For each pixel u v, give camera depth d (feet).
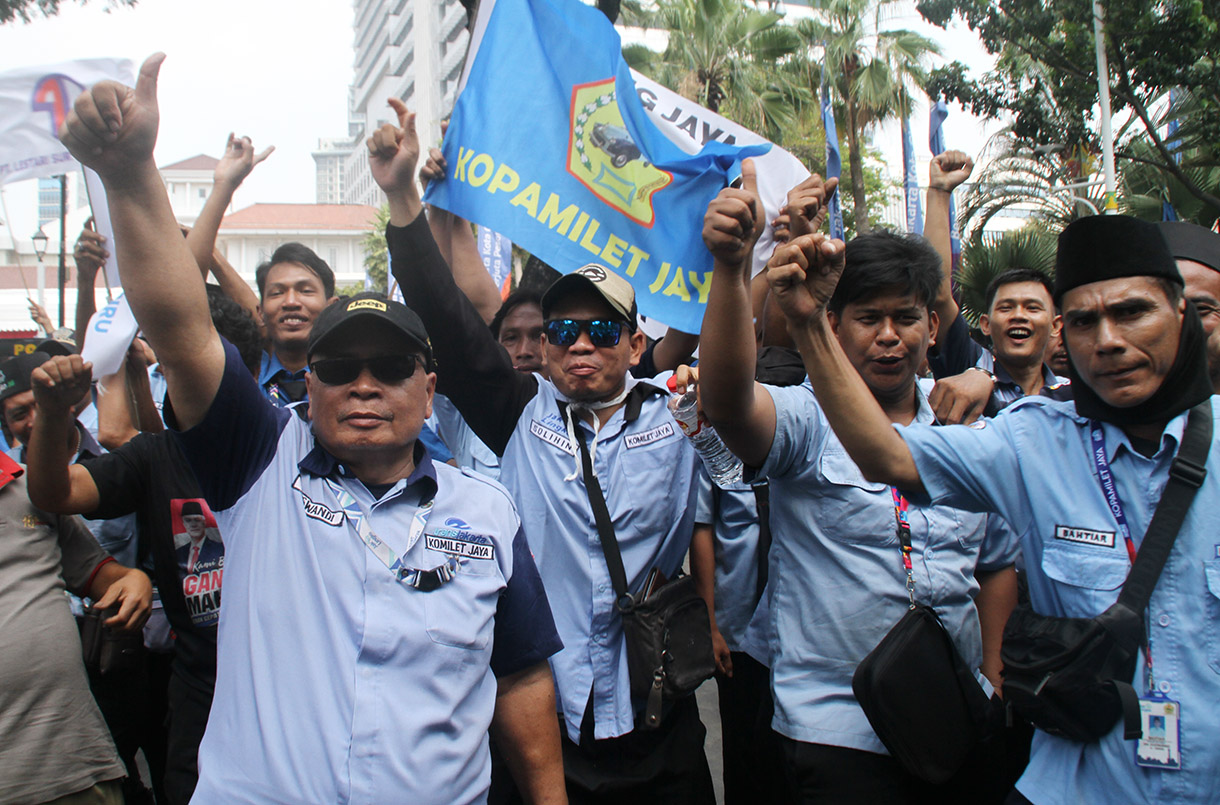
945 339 11.91
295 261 12.10
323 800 5.46
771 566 8.21
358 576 5.88
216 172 10.22
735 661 10.73
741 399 6.88
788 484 7.89
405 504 6.18
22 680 7.95
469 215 10.33
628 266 10.26
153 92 5.37
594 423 9.14
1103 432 5.83
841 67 58.03
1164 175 50.80
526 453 9.06
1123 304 5.45
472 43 10.80
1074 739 5.60
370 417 6.03
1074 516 5.79
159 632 10.15
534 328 11.34
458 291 8.62
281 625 5.80
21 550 8.25
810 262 5.98
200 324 5.81
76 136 5.21
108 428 10.27
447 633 5.88
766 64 59.62
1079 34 38.86
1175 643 5.35
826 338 6.13
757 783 10.31
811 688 7.67
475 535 6.23
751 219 6.50
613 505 8.82
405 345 6.15
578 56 10.54
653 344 12.80
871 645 7.53
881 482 6.35
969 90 43.57
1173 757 5.26
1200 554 5.38
